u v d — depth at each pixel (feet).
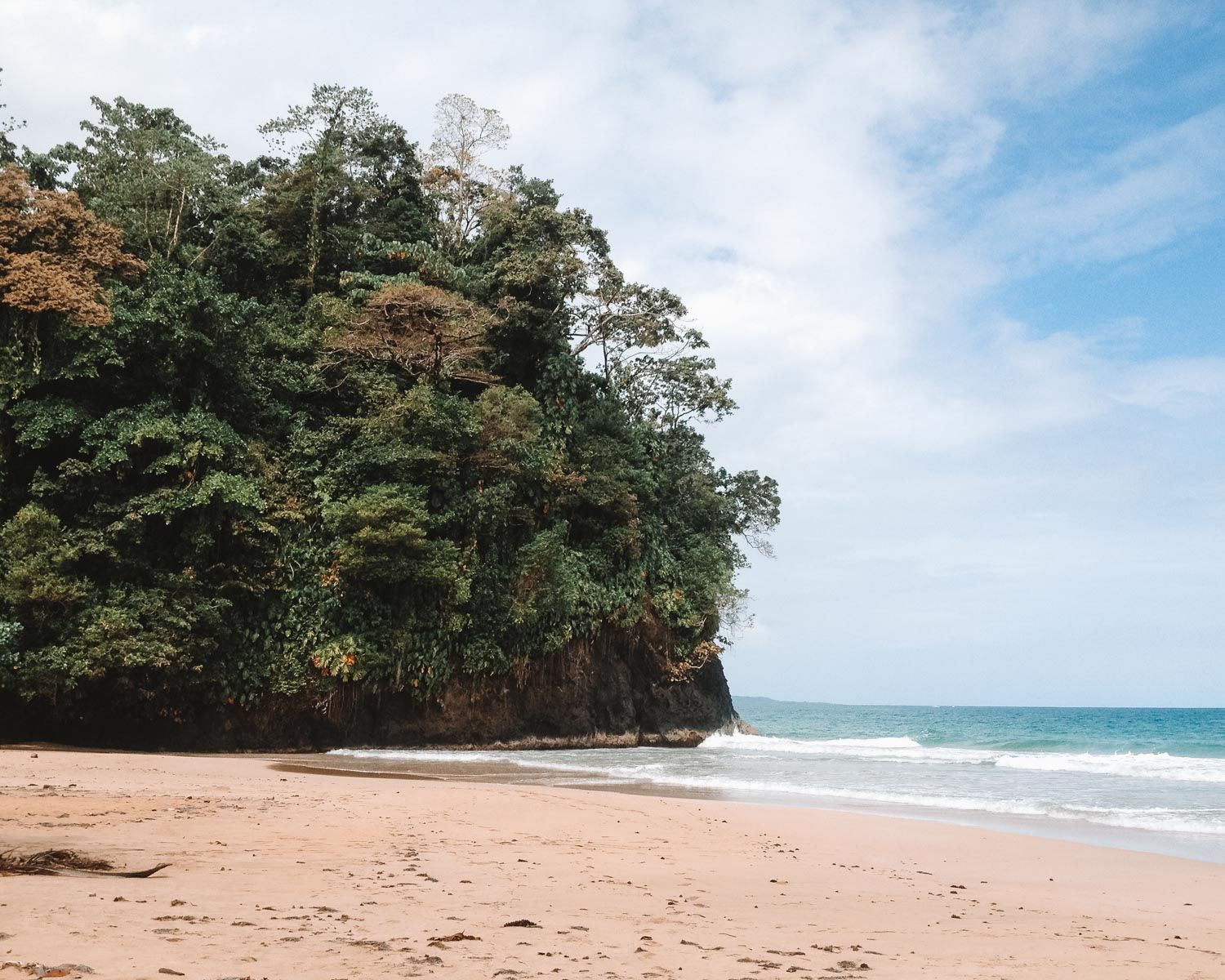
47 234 96.53
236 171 142.72
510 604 119.55
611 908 24.04
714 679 154.92
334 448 113.80
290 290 132.87
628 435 146.10
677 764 96.02
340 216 140.87
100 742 96.63
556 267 138.62
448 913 21.71
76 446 98.27
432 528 114.62
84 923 17.11
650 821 48.01
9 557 89.56
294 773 72.74
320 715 106.83
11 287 92.02
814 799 64.95
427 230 150.71
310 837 35.09
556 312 145.89
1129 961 20.63
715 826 47.37
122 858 27.04
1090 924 26.07
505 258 142.72
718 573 143.95
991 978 18.02
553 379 138.10
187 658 94.84
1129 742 173.58
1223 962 21.11
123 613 91.20
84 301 92.99
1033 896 31.09
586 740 130.31
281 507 106.63
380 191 147.02
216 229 127.65
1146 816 55.83
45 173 112.88
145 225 120.26
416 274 130.00
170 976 13.75
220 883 23.93
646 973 16.72
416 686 110.73
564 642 124.88
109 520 95.76
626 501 135.64
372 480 112.68
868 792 68.74
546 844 37.88
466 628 116.37
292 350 119.55
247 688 101.65
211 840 32.60
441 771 82.17
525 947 18.37
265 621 103.71
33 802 39.83
